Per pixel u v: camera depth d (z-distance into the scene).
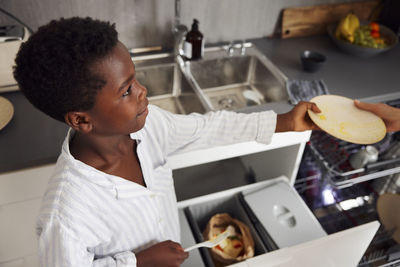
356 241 0.80
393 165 1.34
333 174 1.24
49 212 0.52
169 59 1.59
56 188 0.54
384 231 1.29
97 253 0.66
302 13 1.72
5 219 1.13
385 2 1.85
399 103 1.47
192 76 1.51
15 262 1.28
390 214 1.32
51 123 1.16
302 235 1.13
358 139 0.87
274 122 0.88
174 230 0.86
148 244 0.72
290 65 1.56
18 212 1.13
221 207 1.31
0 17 1.32
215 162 1.71
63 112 0.47
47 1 1.34
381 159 1.36
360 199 1.47
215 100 1.67
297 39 1.79
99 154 0.59
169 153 0.86
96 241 0.60
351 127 0.91
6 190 1.05
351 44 1.58
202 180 1.62
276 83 1.52
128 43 1.59
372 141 0.87
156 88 1.63
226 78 1.72
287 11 1.69
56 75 0.42
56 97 0.45
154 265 0.63
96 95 0.46
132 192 0.62
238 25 1.71
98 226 0.59
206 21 1.64
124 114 0.51
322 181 1.26
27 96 0.46
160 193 0.75
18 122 1.16
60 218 0.53
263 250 1.13
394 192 1.44
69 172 0.55
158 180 0.75
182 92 1.59
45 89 0.44
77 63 0.42
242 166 1.71
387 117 0.95
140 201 0.65
